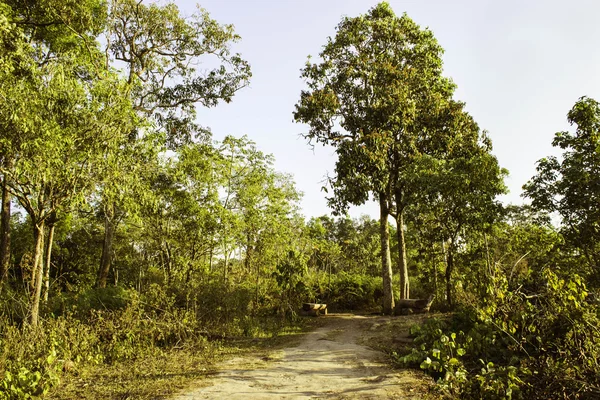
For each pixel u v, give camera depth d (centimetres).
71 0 1703
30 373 736
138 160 1285
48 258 1611
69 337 1015
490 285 900
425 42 2178
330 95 2058
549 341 787
